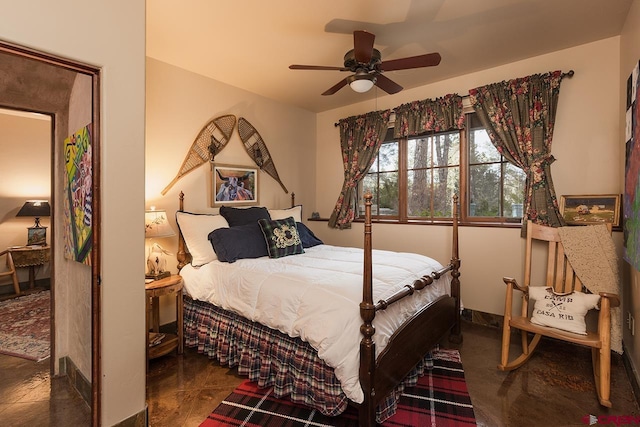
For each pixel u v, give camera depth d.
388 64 2.26
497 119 3.02
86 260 1.68
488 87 3.06
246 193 3.65
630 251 2.01
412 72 3.23
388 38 2.55
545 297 2.30
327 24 2.34
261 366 2.07
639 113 1.80
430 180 3.60
